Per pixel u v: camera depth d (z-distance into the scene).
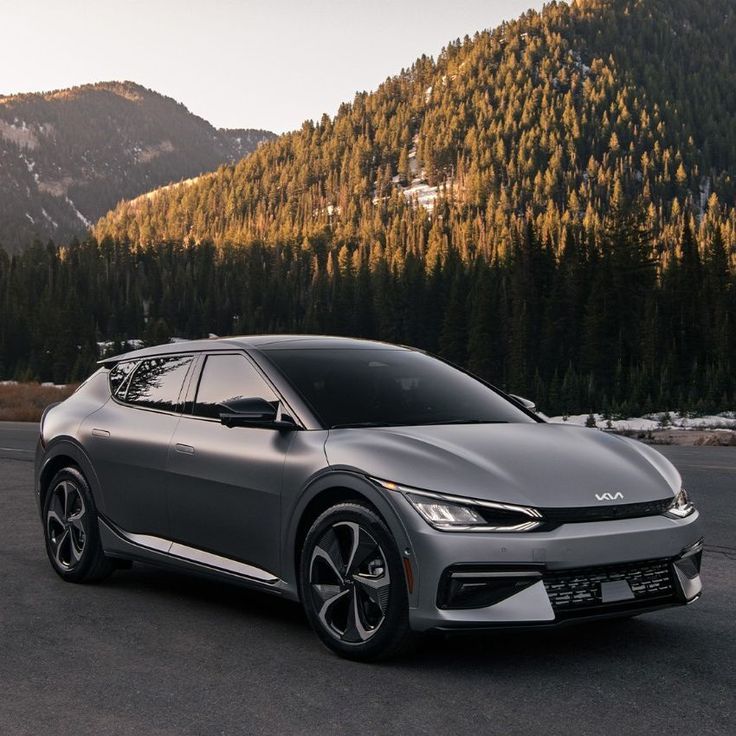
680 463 12.89
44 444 6.12
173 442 5.14
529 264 178.62
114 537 5.54
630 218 165.50
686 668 4.03
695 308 159.38
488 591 3.80
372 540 4.02
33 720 3.48
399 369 5.20
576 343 162.50
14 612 5.17
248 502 4.64
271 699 3.67
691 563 4.22
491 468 4.00
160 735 3.31
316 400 4.70
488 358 166.50
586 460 4.23
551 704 3.58
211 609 5.21
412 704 3.59
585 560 3.81
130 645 4.49
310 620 4.29
